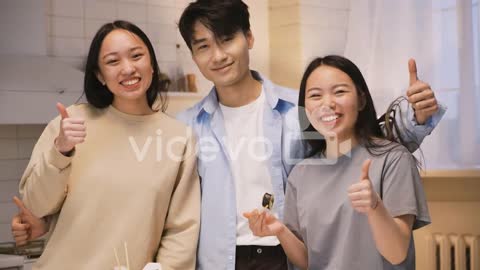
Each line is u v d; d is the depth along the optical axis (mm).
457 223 3400
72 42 3477
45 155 2092
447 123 3256
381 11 3352
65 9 3455
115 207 2186
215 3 2295
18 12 3268
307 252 2186
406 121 2229
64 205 2195
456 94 3238
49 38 3424
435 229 3445
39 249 3350
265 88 2404
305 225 2137
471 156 3211
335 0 3412
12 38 3252
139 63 2207
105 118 2277
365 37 3379
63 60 3457
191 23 2326
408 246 2004
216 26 2285
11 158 3643
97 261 2152
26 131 3674
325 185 2135
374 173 2068
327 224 2088
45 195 2137
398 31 3324
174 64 3508
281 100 2354
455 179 3391
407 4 3305
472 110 3201
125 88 2205
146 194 2193
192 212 2285
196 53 2355
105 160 2221
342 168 2127
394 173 2045
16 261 3152
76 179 2199
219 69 2318
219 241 2293
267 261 2285
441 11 3256
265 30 3508
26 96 3219
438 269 3459
